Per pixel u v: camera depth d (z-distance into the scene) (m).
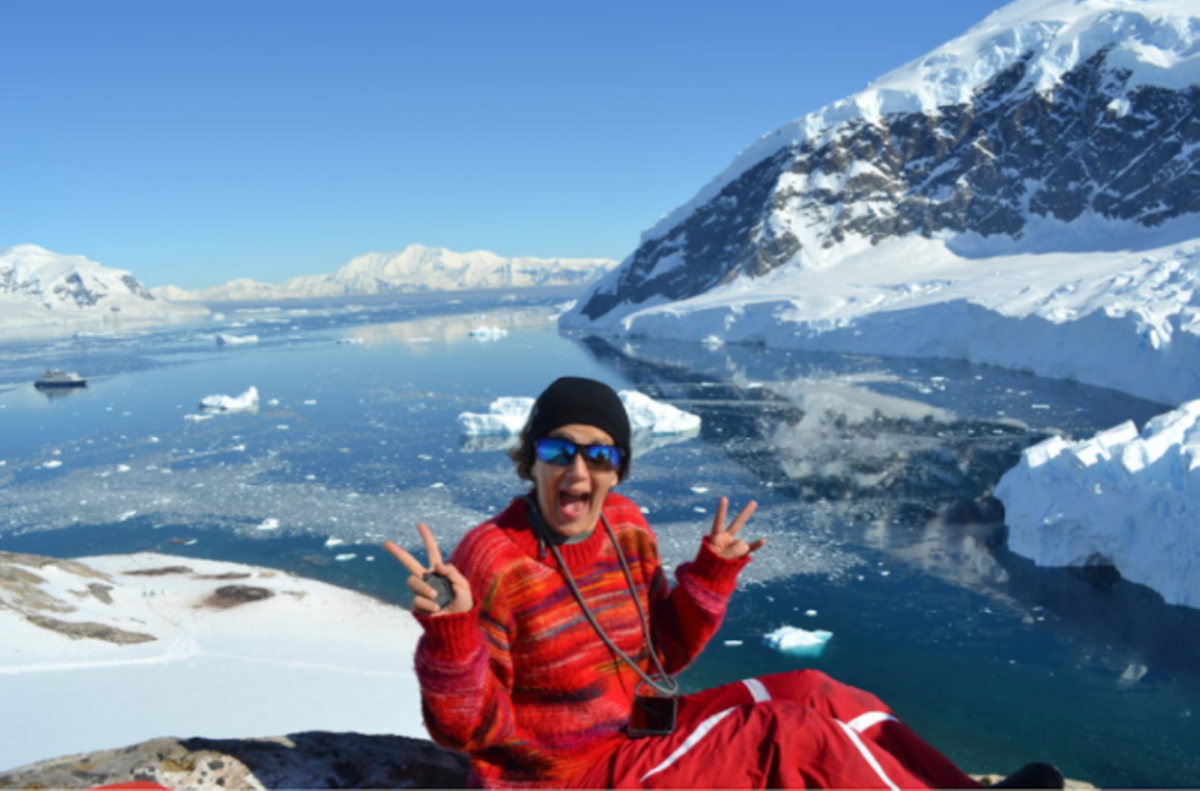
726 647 12.02
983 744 9.43
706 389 38.88
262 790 2.07
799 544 16.42
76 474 25.12
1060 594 13.50
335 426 31.88
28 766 2.11
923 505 18.83
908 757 1.53
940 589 13.94
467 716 1.50
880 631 12.43
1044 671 11.05
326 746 2.40
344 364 55.50
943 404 31.41
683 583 1.88
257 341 80.50
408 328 93.88
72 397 44.16
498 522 1.72
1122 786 8.54
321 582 14.67
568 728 1.67
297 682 9.62
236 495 21.70
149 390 45.50
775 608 13.38
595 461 1.62
